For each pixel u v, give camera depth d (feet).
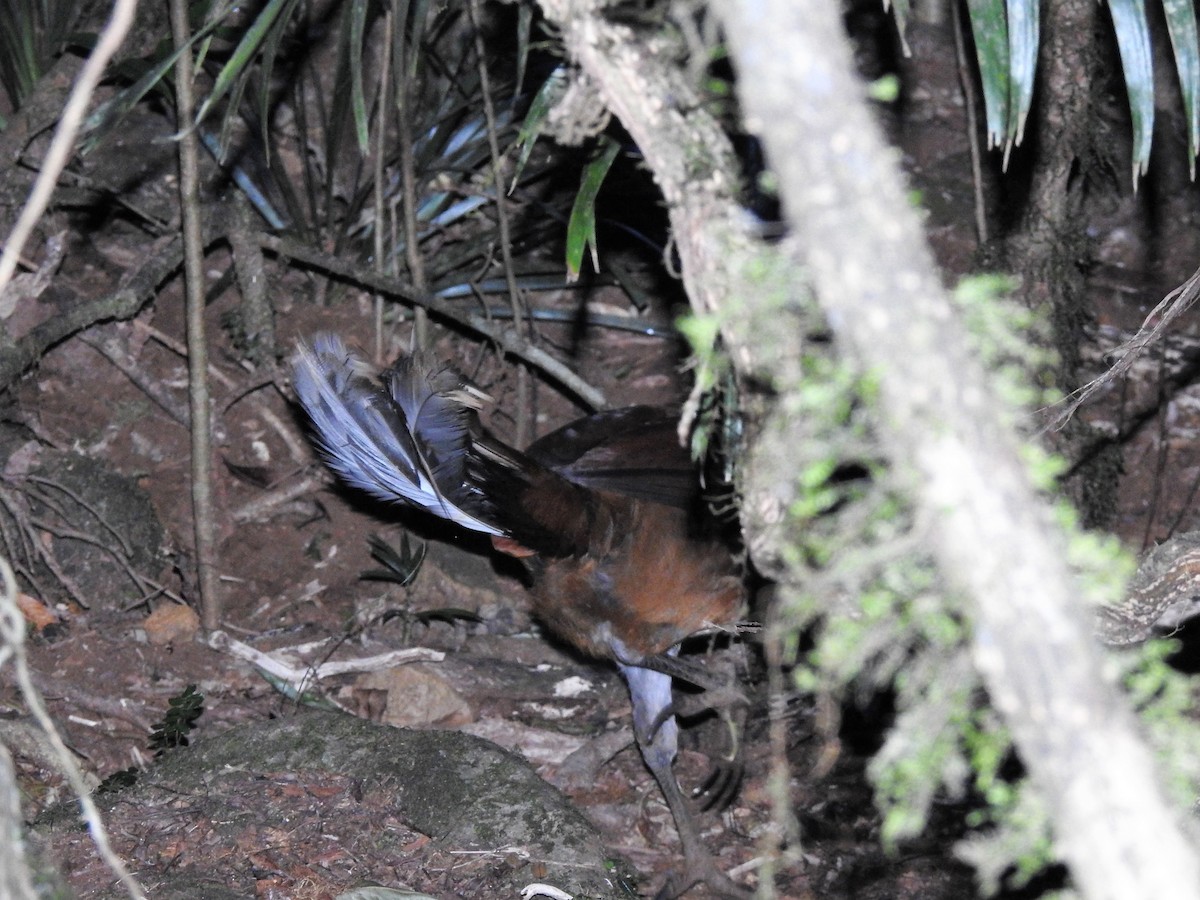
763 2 4.33
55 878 7.09
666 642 17.17
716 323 5.71
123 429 23.56
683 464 16.71
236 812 15.76
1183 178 27.50
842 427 5.94
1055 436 18.72
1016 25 9.61
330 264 23.59
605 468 16.76
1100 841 4.27
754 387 6.51
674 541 16.51
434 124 24.99
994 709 5.55
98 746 18.65
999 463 4.38
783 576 6.66
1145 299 26.45
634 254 26.89
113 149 25.13
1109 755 4.27
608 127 10.80
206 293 25.07
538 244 26.32
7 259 5.08
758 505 6.63
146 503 22.54
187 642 20.86
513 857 15.08
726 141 6.48
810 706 19.99
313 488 23.35
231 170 25.09
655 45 6.45
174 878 14.19
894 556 4.99
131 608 21.56
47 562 21.33
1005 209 20.92
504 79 24.52
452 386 15.31
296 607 22.26
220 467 23.59
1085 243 19.38
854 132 4.34
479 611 22.61
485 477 15.88
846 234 4.34
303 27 25.21
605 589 16.89
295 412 23.93
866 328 4.37
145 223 25.58
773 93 4.35
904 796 5.34
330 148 24.11
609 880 15.15
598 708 20.88
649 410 18.60
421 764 16.65
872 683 6.89
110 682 19.94
